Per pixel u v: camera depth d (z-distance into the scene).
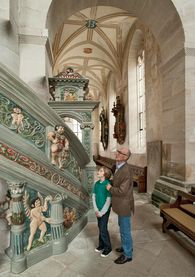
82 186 4.03
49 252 3.02
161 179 5.96
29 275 2.59
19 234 2.68
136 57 11.45
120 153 2.81
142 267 2.75
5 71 2.19
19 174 2.56
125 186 2.74
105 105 18.52
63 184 3.36
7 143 2.39
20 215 2.67
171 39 5.41
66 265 2.80
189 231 2.99
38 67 4.52
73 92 5.29
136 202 6.14
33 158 2.72
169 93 5.65
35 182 2.78
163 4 5.18
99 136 22.14
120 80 13.05
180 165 5.17
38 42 4.53
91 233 3.89
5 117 2.37
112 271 2.66
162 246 3.34
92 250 3.22
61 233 3.15
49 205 3.11
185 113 4.93
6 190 3.07
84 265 2.80
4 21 3.76
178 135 5.24
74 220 3.80
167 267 2.75
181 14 4.93
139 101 11.16
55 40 11.73
